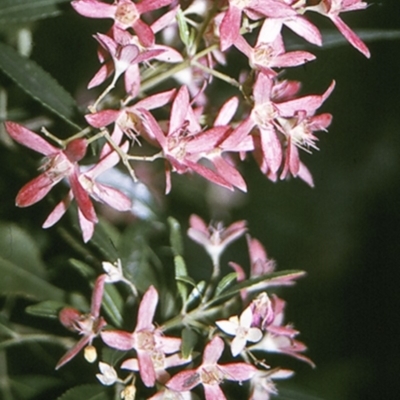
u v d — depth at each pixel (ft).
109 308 1.98
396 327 3.38
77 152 1.88
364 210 3.48
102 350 1.94
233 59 2.09
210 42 1.96
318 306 3.40
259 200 3.27
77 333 2.05
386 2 2.84
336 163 3.47
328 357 3.32
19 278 2.04
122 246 2.06
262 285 2.03
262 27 1.91
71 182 1.89
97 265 2.05
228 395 2.02
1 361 2.09
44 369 2.09
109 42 1.87
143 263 2.06
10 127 1.89
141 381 1.96
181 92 1.89
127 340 1.90
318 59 2.52
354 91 3.33
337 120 3.41
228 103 1.92
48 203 2.07
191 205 2.35
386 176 3.47
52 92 1.95
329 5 1.93
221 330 1.94
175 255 1.98
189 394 1.93
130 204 1.92
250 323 1.91
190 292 2.00
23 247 2.05
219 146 1.90
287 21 1.92
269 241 3.35
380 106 3.36
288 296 3.40
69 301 2.04
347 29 1.93
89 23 2.12
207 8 1.94
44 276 2.06
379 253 3.48
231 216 2.96
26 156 2.07
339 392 3.23
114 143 1.89
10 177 2.08
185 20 1.92
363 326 3.38
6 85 2.07
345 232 3.46
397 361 3.31
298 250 3.38
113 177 2.13
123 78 1.95
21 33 2.11
